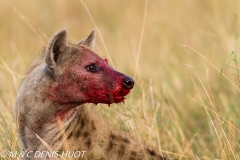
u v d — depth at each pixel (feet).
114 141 29.17
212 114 41.96
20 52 58.18
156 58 57.31
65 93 27.86
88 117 29.25
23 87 29.01
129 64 53.98
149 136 33.91
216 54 53.72
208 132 40.27
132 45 54.54
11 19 73.36
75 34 72.74
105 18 79.66
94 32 30.40
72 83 27.71
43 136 28.84
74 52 27.96
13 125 33.68
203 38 61.72
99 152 28.81
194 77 50.65
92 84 27.61
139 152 29.40
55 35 27.17
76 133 29.01
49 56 27.25
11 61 53.16
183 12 71.97
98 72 27.68
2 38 67.72
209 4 72.69
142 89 37.58
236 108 41.98
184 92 47.80
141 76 45.52
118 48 60.18
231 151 33.06
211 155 35.47
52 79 27.84
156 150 30.50
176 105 43.29
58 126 28.66
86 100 27.94
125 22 72.49
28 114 28.71
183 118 42.34
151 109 38.11
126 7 79.97
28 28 71.77
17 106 29.07
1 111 35.88
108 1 82.33
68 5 81.51
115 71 27.71
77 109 29.12
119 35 65.46
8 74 45.47
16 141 33.17
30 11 77.92
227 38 51.96
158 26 64.59
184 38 63.93
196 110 44.16
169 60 54.44
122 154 29.04
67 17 80.12
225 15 63.46
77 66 27.73
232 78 47.75
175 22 68.59
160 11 73.77
